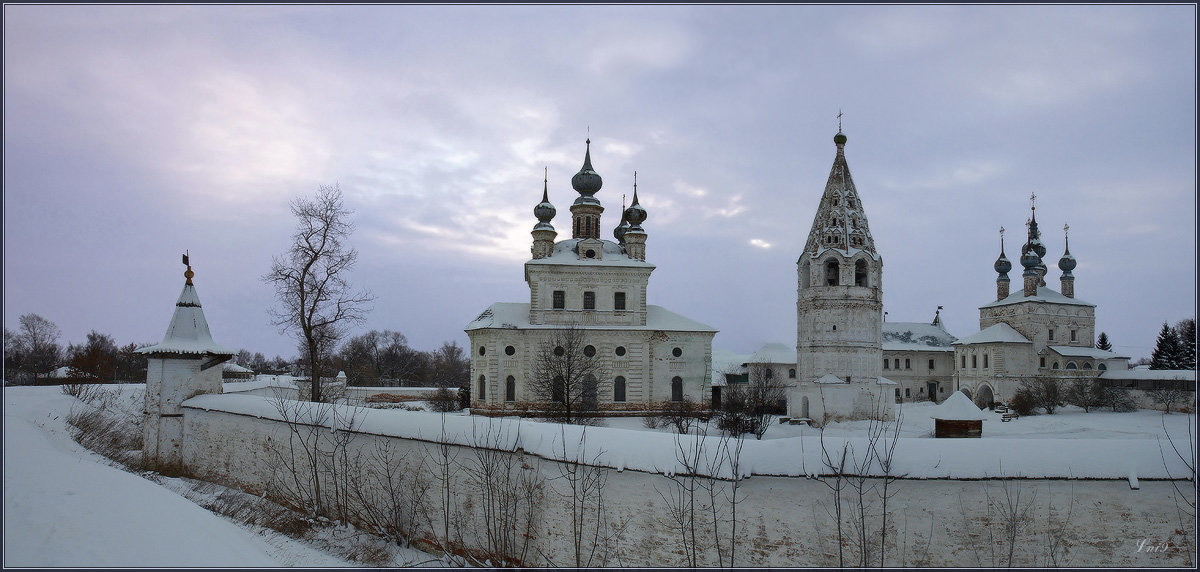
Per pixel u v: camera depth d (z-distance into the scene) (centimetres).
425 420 2317
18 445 2534
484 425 2153
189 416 3416
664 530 1759
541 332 6294
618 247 7044
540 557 1931
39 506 1645
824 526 1686
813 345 5972
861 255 5956
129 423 4341
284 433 2753
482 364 6378
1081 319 8506
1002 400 7969
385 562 2120
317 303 4231
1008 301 8706
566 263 6450
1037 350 8262
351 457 2491
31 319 9700
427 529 2222
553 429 2016
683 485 1745
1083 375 7688
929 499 1683
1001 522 1659
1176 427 5378
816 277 6012
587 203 6931
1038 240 8644
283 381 6181
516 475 2028
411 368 12088
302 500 2619
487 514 2050
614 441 1888
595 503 1848
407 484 2297
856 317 5888
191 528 1700
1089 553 1631
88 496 1809
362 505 2423
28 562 1235
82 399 4647
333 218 4303
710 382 6600
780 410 6981
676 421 4900
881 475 1697
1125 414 6544
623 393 6419
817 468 1709
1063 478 1666
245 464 2967
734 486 1702
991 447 1733
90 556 1312
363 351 11950
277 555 2130
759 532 1703
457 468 2161
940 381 9600
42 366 8844
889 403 5928
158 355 3459
